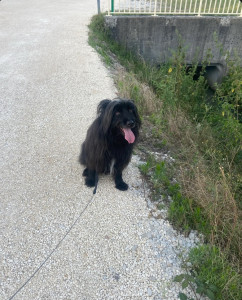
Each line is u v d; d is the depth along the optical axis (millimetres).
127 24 3938
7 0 6875
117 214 1324
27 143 1839
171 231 1250
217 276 1027
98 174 1523
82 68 3021
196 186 1485
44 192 1442
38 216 1299
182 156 1889
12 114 2195
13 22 4789
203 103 2682
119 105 1227
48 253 1129
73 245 1165
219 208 1321
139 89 2531
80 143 1849
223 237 1250
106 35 4035
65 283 1023
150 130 2123
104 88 2629
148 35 4000
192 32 3939
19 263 1087
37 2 6719
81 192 1451
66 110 2262
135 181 1546
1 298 969
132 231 1239
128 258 1121
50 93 2535
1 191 1438
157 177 1533
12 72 2939
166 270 1081
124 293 1000
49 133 1953
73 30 4195
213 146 2051
